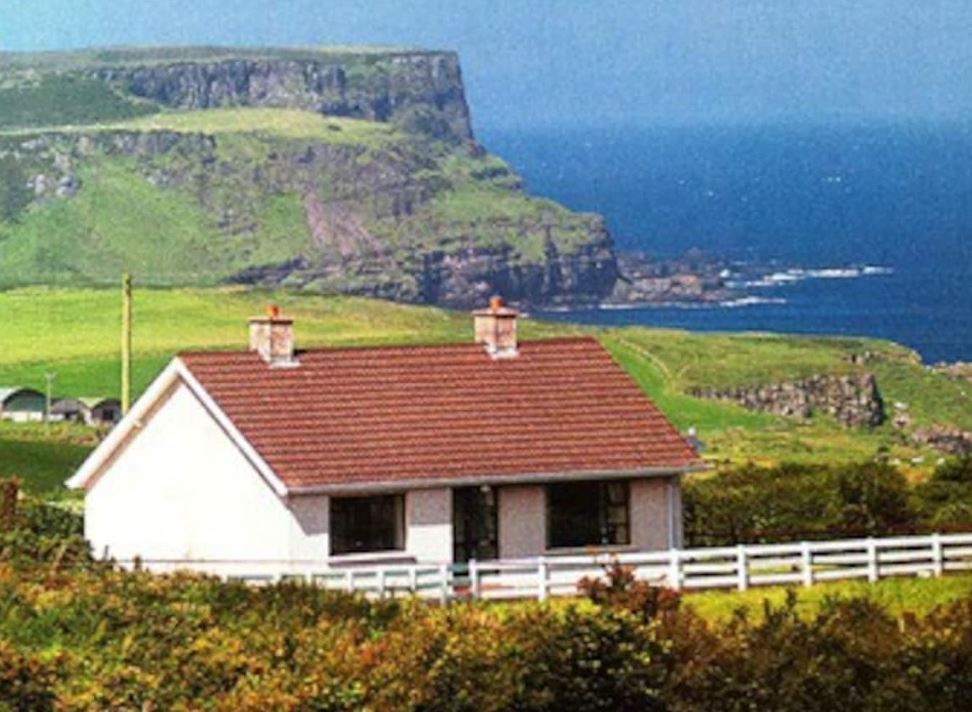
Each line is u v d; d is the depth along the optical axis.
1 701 46.66
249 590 56.78
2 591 55.75
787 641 49.09
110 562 63.62
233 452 67.62
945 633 49.44
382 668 47.16
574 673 47.62
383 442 67.31
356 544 66.50
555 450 68.25
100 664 50.03
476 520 67.69
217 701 47.34
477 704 46.75
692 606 57.56
